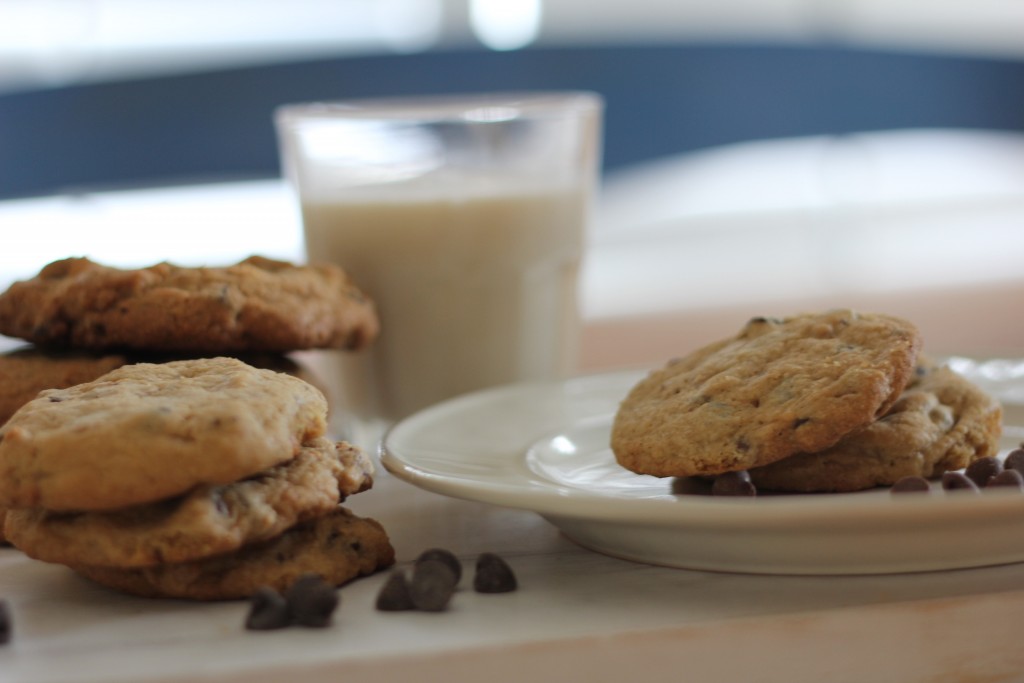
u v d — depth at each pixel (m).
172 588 0.41
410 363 0.58
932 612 0.40
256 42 1.19
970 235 1.23
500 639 0.39
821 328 0.46
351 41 1.22
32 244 1.09
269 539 0.42
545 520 0.46
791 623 0.40
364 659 0.39
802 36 1.31
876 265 1.15
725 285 1.10
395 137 0.57
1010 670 0.41
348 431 0.58
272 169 1.19
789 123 1.32
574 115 0.58
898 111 1.34
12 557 0.45
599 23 1.27
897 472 0.45
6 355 0.48
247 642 0.39
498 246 0.57
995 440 0.47
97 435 0.40
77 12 1.12
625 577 0.42
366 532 0.43
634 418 0.46
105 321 0.47
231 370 0.43
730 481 0.44
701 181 1.30
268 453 0.40
